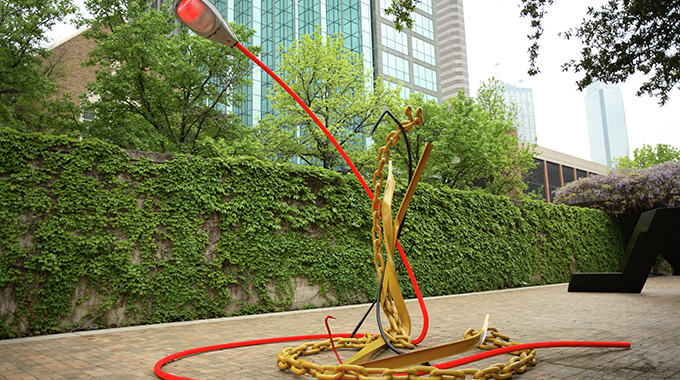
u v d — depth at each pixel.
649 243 9.80
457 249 11.02
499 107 22.81
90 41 23.00
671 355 3.77
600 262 15.87
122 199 6.50
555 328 5.43
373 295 9.00
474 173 19.02
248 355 4.01
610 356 3.77
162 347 4.53
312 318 6.80
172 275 6.73
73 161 6.20
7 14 12.44
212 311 7.00
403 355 2.92
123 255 6.36
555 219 14.49
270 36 37.25
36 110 15.87
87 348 4.50
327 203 8.76
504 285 12.25
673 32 5.57
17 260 5.63
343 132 15.72
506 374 2.96
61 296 5.83
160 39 12.90
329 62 15.23
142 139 12.07
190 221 7.04
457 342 2.94
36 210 5.86
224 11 38.97
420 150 17.20
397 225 3.56
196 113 13.83
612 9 5.82
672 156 33.81
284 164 8.29
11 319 5.50
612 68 6.00
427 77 41.12
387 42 37.94
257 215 7.73
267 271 7.70
